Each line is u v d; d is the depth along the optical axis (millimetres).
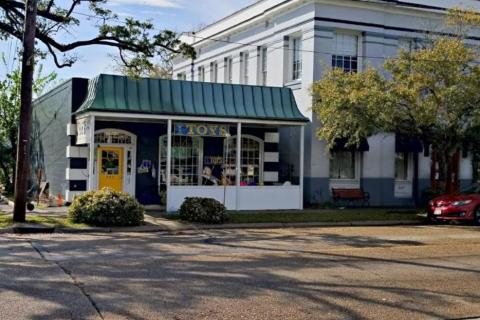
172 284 8953
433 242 14750
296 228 18250
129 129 23297
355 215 21109
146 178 23656
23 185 17016
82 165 22625
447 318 7543
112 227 16891
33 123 30656
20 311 7230
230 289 8711
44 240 14039
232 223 18500
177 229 17281
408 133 21328
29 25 16922
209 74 34688
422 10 26266
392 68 20922
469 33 26594
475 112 19891
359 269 10602
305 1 25125
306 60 25172
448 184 21797
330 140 22750
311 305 7934
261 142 25609
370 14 25562
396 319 7410
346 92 20500
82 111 20516
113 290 8445
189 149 24516
